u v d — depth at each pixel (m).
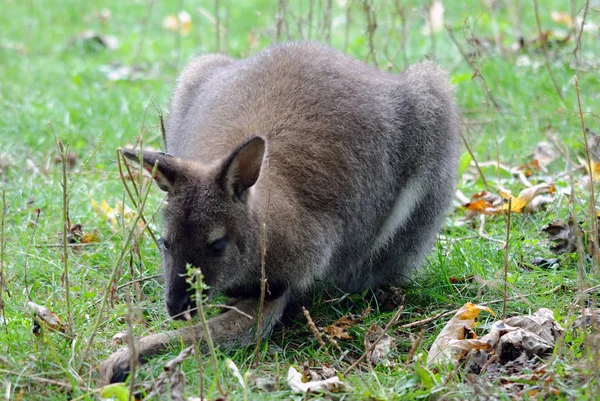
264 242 8.78
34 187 12.95
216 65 12.34
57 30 21.97
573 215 8.54
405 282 11.12
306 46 11.18
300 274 9.82
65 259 8.79
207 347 9.05
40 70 18.47
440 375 8.03
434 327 9.56
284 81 10.54
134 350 7.65
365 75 11.16
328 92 10.48
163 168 8.91
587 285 9.60
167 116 12.63
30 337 8.88
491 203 12.69
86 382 8.12
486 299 10.04
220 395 7.71
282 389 8.26
